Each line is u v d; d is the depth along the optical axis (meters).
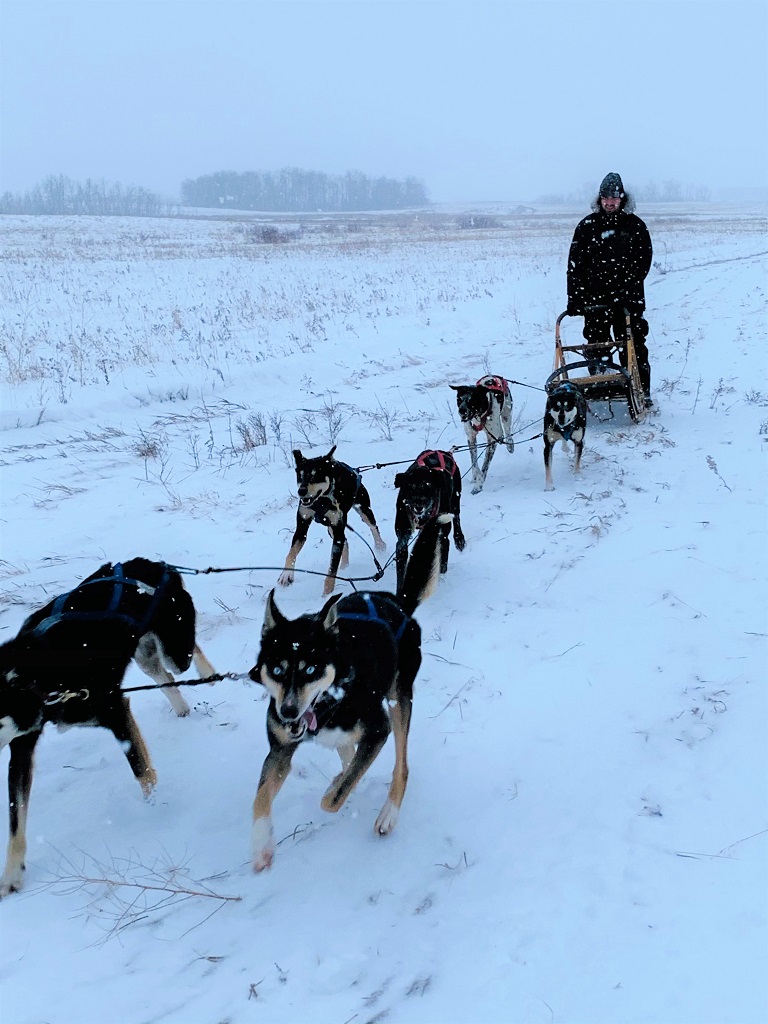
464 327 18.08
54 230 45.81
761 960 2.88
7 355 13.06
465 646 5.20
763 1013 2.68
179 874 3.50
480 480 8.19
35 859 3.65
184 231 49.31
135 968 3.06
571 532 6.81
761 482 7.45
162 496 8.27
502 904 3.25
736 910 3.11
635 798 3.77
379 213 118.38
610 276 9.62
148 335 15.91
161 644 4.39
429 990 2.89
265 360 14.26
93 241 38.00
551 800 3.81
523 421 10.59
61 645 3.69
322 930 3.18
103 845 3.71
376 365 14.57
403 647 4.01
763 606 5.30
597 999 2.80
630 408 9.59
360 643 3.68
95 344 14.64
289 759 3.63
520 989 2.87
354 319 18.39
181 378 12.91
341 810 3.83
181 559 6.73
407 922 3.20
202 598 6.02
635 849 3.46
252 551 6.88
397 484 6.10
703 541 6.36
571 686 4.67
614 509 7.22
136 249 34.12
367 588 6.12
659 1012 2.73
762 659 4.73
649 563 6.09
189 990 2.96
